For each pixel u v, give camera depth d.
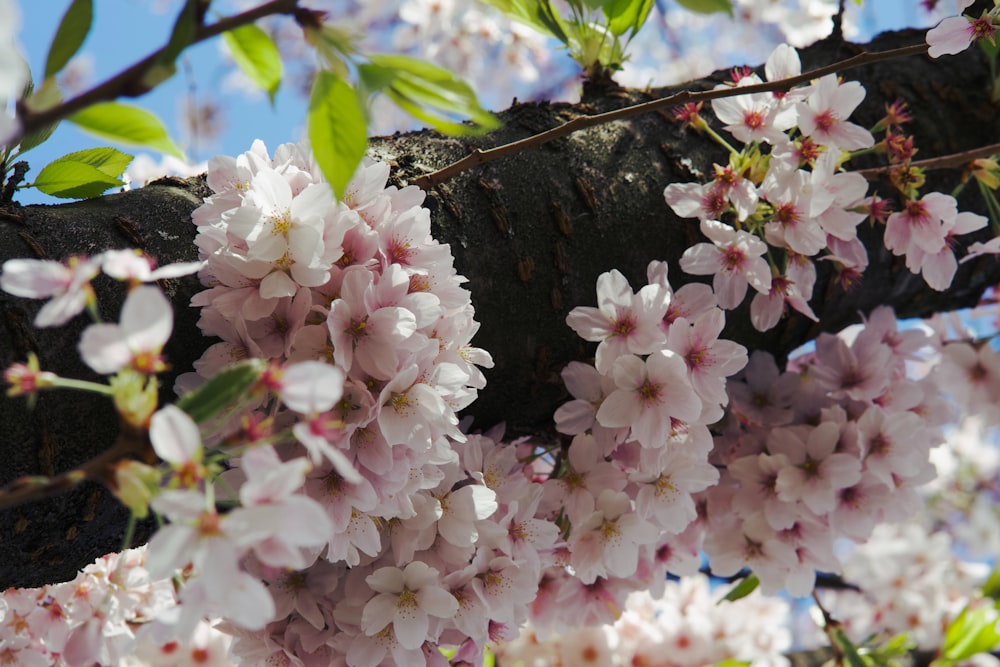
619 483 0.92
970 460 2.12
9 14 0.61
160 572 0.72
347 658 0.87
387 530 0.87
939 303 1.05
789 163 0.91
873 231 0.99
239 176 0.84
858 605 1.61
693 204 0.92
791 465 0.95
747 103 0.92
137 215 0.86
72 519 0.84
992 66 1.00
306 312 0.82
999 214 1.02
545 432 0.96
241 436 0.73
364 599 0.87
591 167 0.93
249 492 0.72
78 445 0.83
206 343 0.84
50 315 0.74
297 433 0.73
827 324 1.00
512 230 0.91
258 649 0.88
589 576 0.93
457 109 0.75
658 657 1.21
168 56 0.72
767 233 0.92
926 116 1.01
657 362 0.90
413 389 0.82
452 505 0.88
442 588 0.87
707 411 0.91
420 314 0.82
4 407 0.81
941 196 0.94
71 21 0.73
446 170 0.89
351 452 0.82
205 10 0.72
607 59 0.98
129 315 0.72
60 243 0.84
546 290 0.91
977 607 1.45
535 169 0.92
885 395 0.98
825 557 0.97
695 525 0.99
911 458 0.95
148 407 0.72
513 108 0.95
